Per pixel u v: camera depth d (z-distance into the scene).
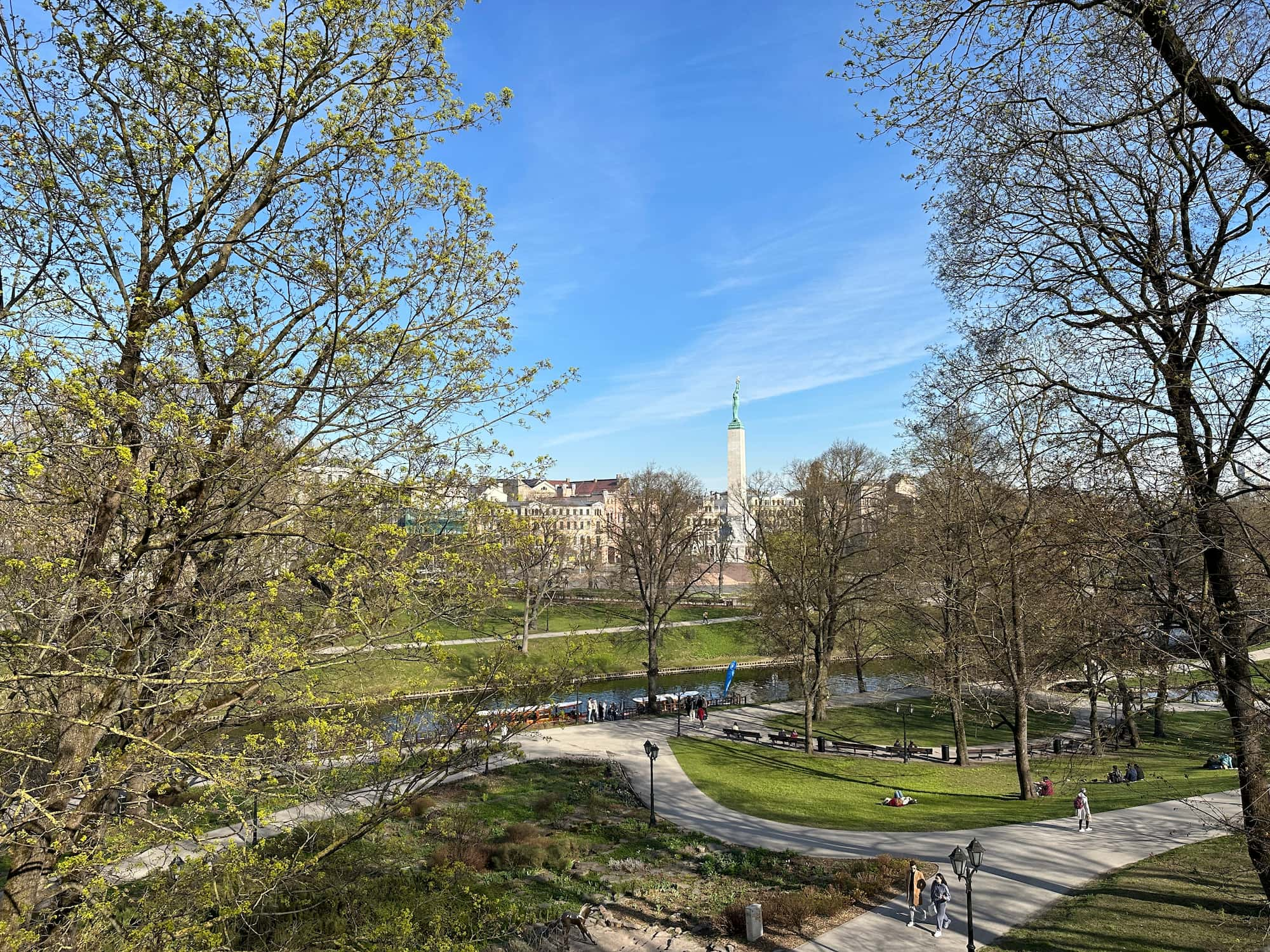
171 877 7.39
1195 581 11.10
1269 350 9.19
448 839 19.83
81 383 5.71
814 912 16.11
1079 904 15.89
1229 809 21.17
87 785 6.52
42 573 6.23
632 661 55.16
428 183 7.92
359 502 7.66
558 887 17.88
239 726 8.16
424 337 7.60
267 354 7.44
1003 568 23.03
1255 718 10.20
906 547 30.08
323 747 7.46
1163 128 9.94
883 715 40.53
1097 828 20.92
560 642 50.34
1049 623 19.19
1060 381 11.53
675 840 21.39
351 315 7.26
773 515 41.81
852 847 20.55
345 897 10.15
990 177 10.98
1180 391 10.52
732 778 27.94
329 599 7.38
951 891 17.14
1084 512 10.76
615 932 15.70
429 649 8.11
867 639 46.09
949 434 22.03
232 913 6.76
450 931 11.29
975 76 9.18
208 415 7.27
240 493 7.26
